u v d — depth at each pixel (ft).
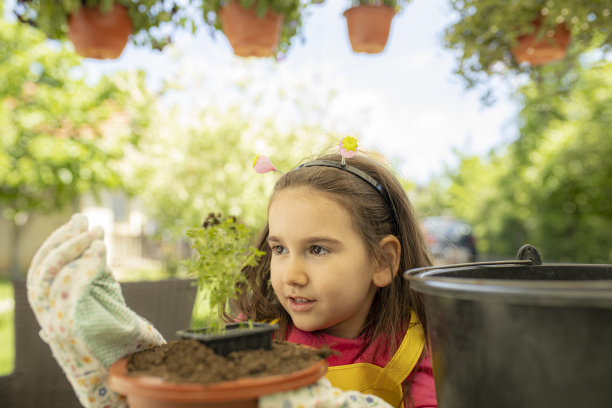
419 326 3.70
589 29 8.66
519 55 9.14
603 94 26.68
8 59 22.22
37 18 6.08
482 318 1.90
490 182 42.06
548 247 32.35
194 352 2.12
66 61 23.38
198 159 20.75
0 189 26.20
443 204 47.11
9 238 39.86
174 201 21.15
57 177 24.11
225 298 2.39
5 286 28.99
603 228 30.01
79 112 23.16
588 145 28.71
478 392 1.92
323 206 3.22
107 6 5.94
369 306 3.65
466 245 32.71
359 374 3.29
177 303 5.59
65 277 2.42
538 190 32.78
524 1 8.36
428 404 3.34
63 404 4.98
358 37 7.90
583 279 3.16
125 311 2.58
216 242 2.41
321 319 3.22
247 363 2.09
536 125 31.81
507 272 3.12
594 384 1.66
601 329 1.65
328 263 3.19
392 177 4.05
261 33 6.53
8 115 22.68
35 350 4.99
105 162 24.31
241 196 19.06
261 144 19.70
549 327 1.73
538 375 1.75
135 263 35.73
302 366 2.16
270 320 3.94
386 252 3.56
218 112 20.63
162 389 1.88
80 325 2.34
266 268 4.01
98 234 2.60
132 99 23.40
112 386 2.07
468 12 9.30
